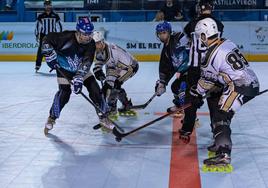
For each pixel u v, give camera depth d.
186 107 4.91
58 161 4.87
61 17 15.39
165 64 5.97
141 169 4.60
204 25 4.36
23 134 5.95
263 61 13.66
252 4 15.02
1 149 5.29
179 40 5.78
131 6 15.49
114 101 6.54
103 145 5.45
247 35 13.66
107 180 4.30
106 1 15.48
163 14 13.74
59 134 5.93
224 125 4.50
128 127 6.30
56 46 5.34
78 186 4.15
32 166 4.70
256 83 4.44
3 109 7.50
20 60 14.48
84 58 5.25
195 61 5.01
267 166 4.64
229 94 4.41
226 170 4.48
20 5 15.60
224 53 4.33
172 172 4.50
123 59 6.34
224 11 14.91
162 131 6.07
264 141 5.55
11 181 4.28
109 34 14.05
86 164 4.77
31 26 14.28
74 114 7.07
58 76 5.60
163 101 8.15
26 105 7.83
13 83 10.31
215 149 4.73
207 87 4.57
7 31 14.39
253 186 4.11
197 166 4.68
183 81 6.12
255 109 7.38
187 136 5.38
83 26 5.07
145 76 11.10
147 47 13.96
